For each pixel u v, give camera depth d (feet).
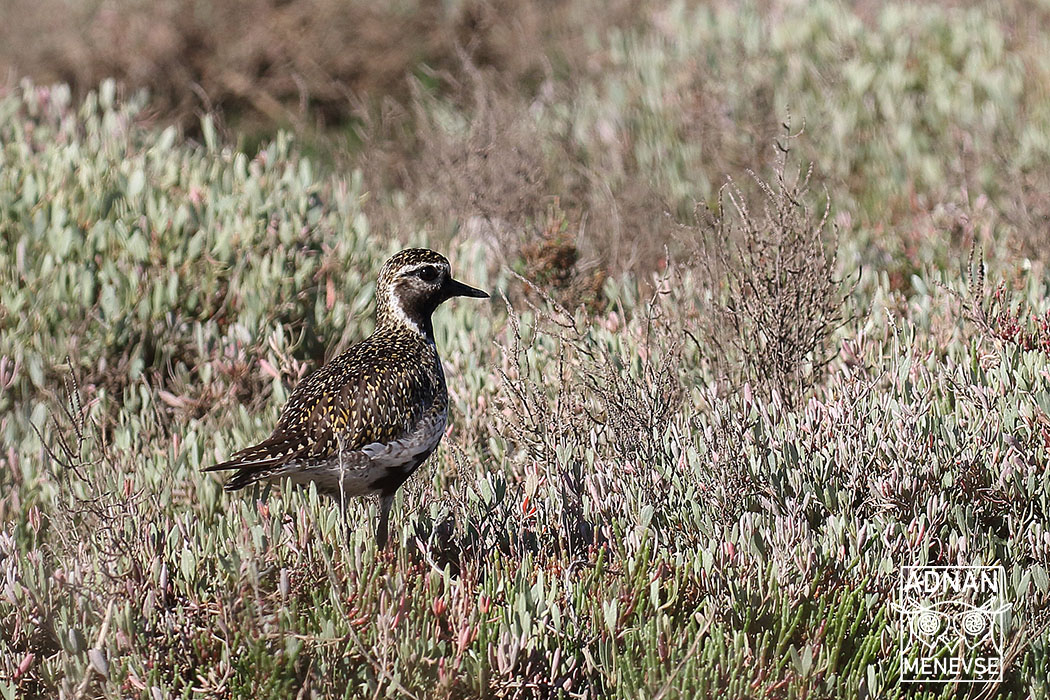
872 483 28.22
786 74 60.90
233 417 37.04
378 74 73.05
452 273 45.65
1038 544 26.63
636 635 24.45
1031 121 55.11
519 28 71.72
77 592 24.26
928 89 59.16
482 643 23.76
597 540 27.84
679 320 36.04
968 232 46.16
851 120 56.49
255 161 48.16
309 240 43.39
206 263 41.16
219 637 24.76
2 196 41.65
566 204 52.26
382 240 48.01
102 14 73.31
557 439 30.07
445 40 73.10
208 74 72.54
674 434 30.94
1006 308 35.70
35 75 73.10
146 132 53.78
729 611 25.14
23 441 35.70
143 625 24.36
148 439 35.86
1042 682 23.71
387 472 29.71
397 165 57.67
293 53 72.95
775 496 28.17
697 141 56.75
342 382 29.35
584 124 59.41
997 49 60.44
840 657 25.03
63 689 23.31
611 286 44.01
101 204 42.19
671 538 27.50
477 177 50.96
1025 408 29.73
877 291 39.96
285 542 26.45
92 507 26.04
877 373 35.04
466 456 33.04
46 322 39.09
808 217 37.27
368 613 24.66
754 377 34.83
